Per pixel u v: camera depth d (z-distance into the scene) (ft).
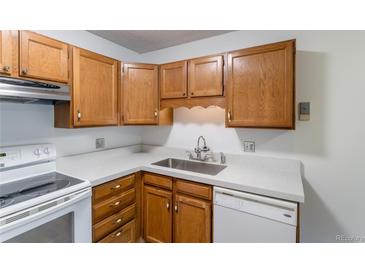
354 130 5.19
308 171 5.75
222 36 7.00
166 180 5.98
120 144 8.33
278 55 5.05
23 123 5.37
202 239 5.37
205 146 7.27
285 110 5.00
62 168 6.01
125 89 6.88
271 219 4.35
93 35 7.00
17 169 4.95
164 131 8.54
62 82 5.11
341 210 5.42
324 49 5.41
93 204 4.97
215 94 6.03
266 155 6.38
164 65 7.07
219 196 5.01
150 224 6.33
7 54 4.10
